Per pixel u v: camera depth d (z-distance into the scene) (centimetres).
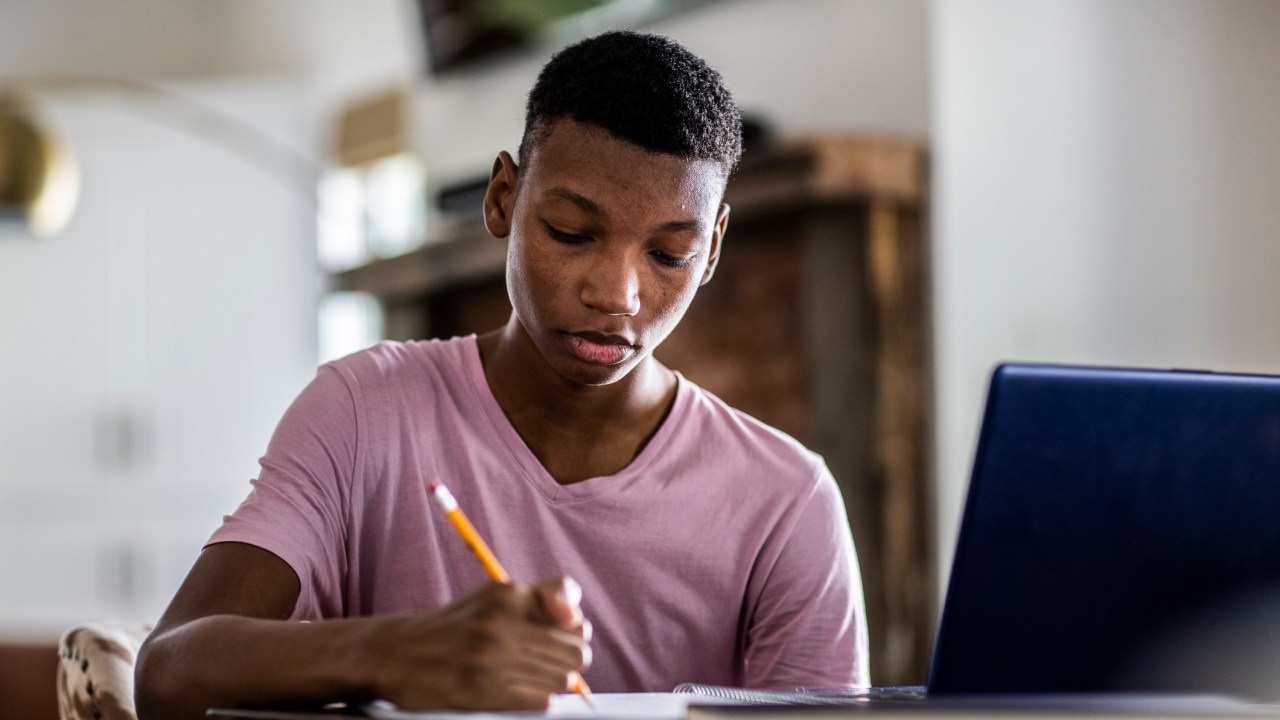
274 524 109
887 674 251
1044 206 270
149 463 466
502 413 122
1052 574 82
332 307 467
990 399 80
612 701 87
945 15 261
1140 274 263
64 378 473
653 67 104
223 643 90
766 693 94
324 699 84
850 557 129
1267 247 250
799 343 263
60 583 468
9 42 518
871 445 254
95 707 112
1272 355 248
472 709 79
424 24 397
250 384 461
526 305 109
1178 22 261
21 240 478
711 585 124
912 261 259
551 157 105
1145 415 82
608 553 121
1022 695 82
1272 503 84
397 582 119
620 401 121
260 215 463
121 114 475
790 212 265
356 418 118
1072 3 271
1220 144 256
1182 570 83
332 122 472
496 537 120
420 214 446
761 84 296
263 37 505
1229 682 84
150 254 471
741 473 126
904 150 257
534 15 354
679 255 106
